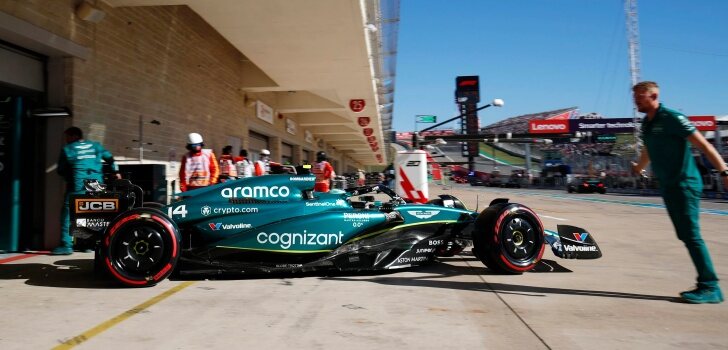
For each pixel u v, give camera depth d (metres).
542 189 42.38
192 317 3.30
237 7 8.48
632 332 3.00
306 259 4.68
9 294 3.97
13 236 6.25
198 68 10.83
